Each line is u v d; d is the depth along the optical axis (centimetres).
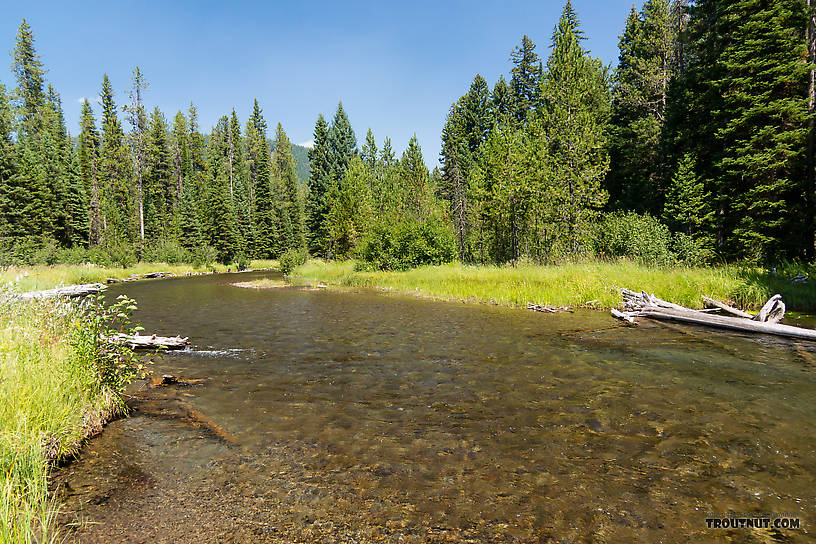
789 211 1847
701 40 2573
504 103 6169
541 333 1062
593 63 4531
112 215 5134
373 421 518
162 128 6894
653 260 1998
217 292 2294
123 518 321
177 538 297
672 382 654
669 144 2781
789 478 378
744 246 1994
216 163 7550
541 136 2948
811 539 294
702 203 2273
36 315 739
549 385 649
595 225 2780
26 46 5747
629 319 1206
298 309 1570
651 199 3166
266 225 6219
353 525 312
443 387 647
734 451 429
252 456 427
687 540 294
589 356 825
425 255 3247
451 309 1530
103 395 544
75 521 314
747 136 2022
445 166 6009
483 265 3083
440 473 390
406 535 300
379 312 1472
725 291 1398
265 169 6222
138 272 3725
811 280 1378
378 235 3306
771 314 1034
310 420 523
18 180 3694
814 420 504
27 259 3219
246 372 742
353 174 4472
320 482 375
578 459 416
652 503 341
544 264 2648
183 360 827
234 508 335
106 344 580
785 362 763
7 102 4831
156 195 6700
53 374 498
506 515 325
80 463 412
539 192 2823
